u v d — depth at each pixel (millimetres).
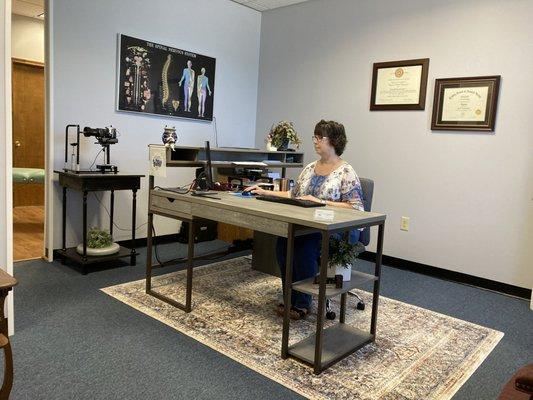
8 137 2189
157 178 4281
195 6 4332
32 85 5797
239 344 2324
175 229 4523
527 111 3279
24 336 2283
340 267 2213
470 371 2174
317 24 4477
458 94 3578
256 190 2943
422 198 3857
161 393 1855
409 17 3828
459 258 3674
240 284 3270
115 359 2105
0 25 2105
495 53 3400
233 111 4879
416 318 2824
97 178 3322
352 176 2709
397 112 3955
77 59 3561
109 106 3820
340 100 4355
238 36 4793
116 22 3762
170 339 2340
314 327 2582
